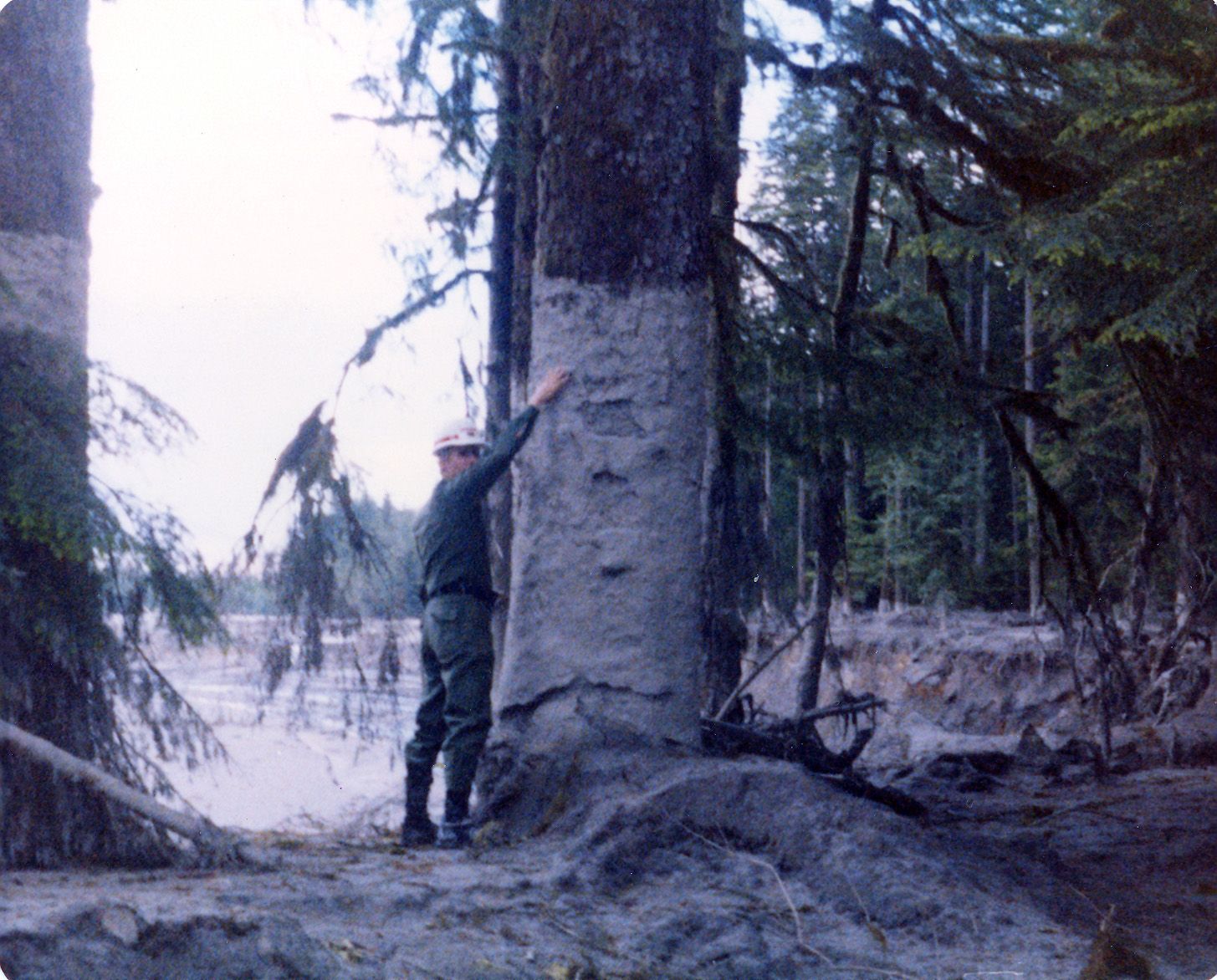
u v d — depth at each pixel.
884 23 10.09
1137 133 9.88
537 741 6.31
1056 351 13.17
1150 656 16.48
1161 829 8.22
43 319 5.45
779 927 4.60
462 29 8.38
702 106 6.96
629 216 6.73
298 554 7.57
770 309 10.46
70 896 4.09
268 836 6.42
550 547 6.55
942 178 11.43
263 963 3.52
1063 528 10.99
